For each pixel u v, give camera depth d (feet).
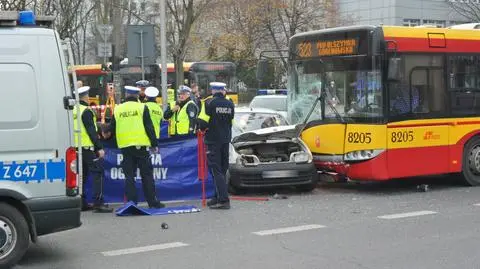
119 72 77.71
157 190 33.71
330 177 38.14
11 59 20.43
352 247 23.22
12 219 20.54
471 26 41.19
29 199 20.66
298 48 39.96
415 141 36.50
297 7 130.93
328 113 37.70
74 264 21.35
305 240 24.48
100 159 31.19
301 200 34.47
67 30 61.00
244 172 35.32
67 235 25.96
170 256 22.21
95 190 31.27
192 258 21.86
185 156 34.14
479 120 39.01
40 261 21.77
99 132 32.60
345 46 36.70
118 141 31.09
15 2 45.42
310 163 36.45
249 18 129.90
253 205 32.81
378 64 35.27
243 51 136.46
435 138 37.27
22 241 20.71
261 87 142.10
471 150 39.06
